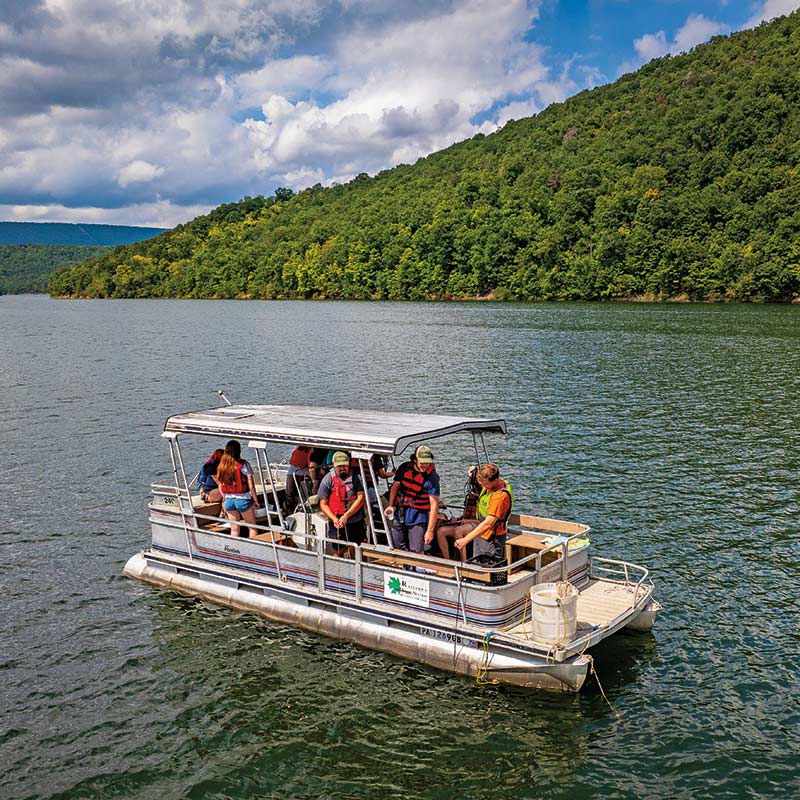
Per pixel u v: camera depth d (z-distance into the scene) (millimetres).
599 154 181250
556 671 10500
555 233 144750
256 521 14219
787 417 29688
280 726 10258
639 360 48500
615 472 22047
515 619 11234
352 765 9492
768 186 133875
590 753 9633
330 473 12578
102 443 27141
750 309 103625
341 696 10828
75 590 14555
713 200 131750
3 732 10305
